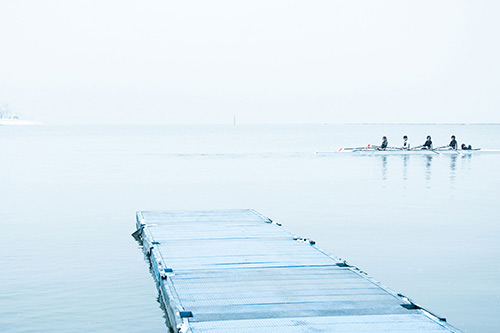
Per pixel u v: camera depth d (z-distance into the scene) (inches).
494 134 6840.6
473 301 439.5
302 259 511.5
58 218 812.0
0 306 432.1
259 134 6515.8
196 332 331.9
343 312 369.7
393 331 335.9
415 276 503.2
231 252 539.5
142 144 3371.1
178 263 494.9
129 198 1017.5
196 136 5438.0
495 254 582.2
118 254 597.3
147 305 436.5
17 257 581.9
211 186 1191.6
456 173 1456.7
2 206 926.4
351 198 1003.9
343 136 5649.6
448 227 730.2
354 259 563.5
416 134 6820.9
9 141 3919.8
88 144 3385.8
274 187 1167.6
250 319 354.9
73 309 426.0
